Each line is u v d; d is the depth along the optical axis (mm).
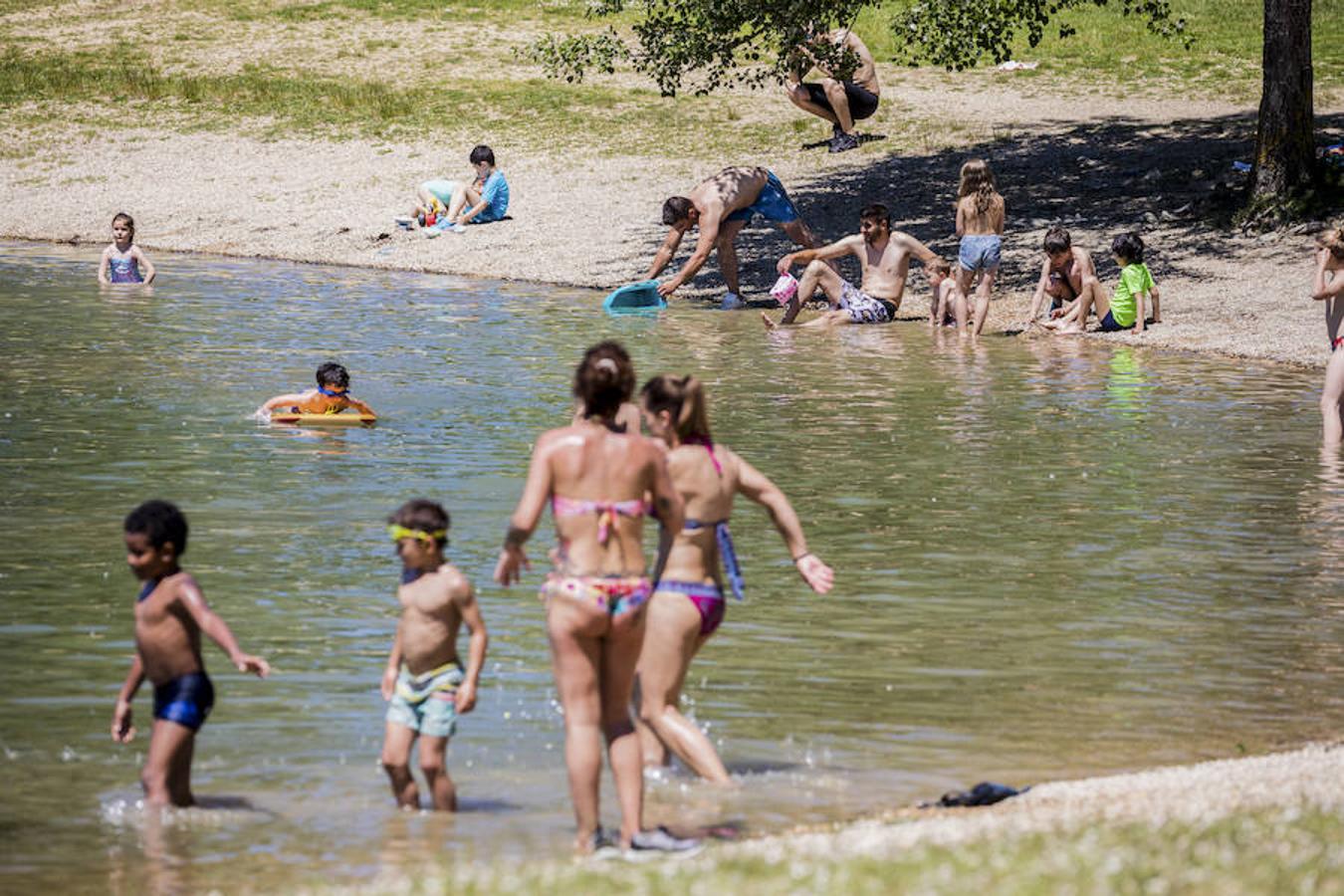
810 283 74688
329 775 23938
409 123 117750
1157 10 94875
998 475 43750
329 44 136750
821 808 22656
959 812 21688
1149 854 17188
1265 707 27000
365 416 49562
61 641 29438
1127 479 43562
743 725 25984
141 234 99250
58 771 23781
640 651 22531
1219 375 61000
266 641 29609
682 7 90000
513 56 132375
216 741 25109
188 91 125000
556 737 25562
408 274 88188
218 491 40594
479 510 39188
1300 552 36594
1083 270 71625
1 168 112438
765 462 44844
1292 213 84000
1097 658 29406
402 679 23078
